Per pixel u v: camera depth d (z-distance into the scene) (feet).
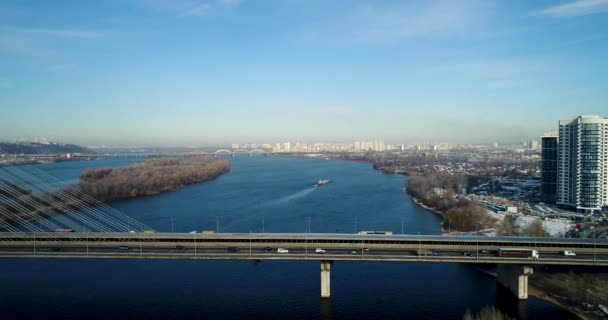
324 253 481.05
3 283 510.17
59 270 558.97
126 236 509.76
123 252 482.28
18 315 420.36
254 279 522.88
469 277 528.63
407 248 498.69
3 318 413.59
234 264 583.58
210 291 483.92
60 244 505.66
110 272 550.36
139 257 472.44
